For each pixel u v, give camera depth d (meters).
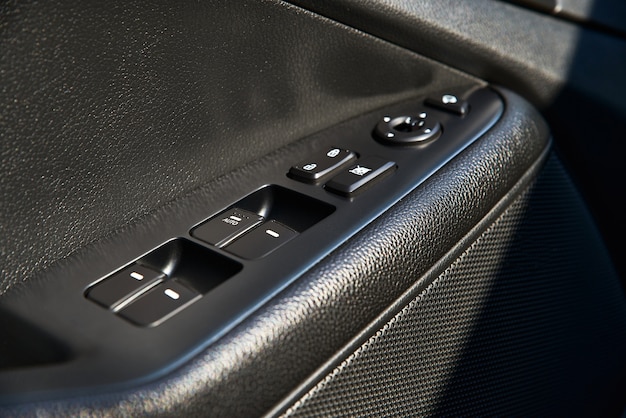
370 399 0.53
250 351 0.46
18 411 0.39
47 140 0.52
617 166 0.85
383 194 0.60
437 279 0.59
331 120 0.72
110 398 0.41
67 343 0.46
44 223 0.53
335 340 0.50
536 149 0.72
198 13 0.58
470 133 0.69
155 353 0.45
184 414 0.42
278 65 0.66
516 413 0.67
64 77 0.51
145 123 0.57
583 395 0.77
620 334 0.83
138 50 0.55
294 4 0.64
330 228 0.56
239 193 0.62
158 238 0.56
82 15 0.51
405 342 0.56
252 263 0.53
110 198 0.57
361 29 0.69
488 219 0.64
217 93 0.62
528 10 0.83
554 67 0.82
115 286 0.51
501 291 0.66
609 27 0.87
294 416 0.48
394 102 0.76
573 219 0.78
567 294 0.75
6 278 0.52
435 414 0.59
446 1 0.75
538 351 0.70
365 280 0.53
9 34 0.48
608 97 0.83
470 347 0.62
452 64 0.77
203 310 0.48
